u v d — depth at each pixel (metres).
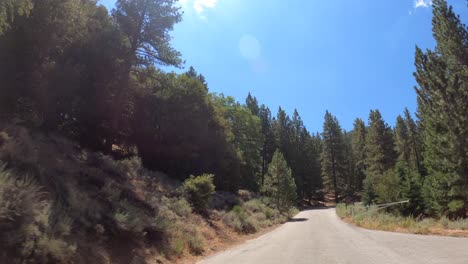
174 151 28.08
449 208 26.27
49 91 16.27
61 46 18.14
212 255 13.80
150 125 27.05
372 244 13.23
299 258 10.82
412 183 35.84
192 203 20.66
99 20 22.27
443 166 22.50
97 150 20.77
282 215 41.56
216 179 34.88
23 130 11.85
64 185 10.45
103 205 11.77
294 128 96.38
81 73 18.72
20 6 9.45
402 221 22.41
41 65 16.23
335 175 91.75
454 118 20.20
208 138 33.03
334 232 20.33
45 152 11.95
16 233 6.56
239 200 34.34
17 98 14.78
